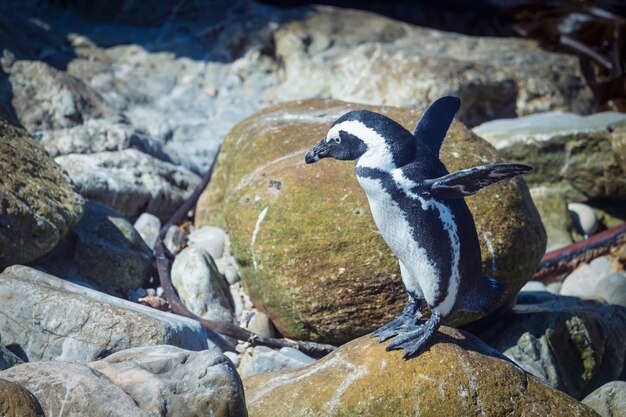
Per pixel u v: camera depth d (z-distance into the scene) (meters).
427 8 14.75
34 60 10.56
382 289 7.16
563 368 7.66
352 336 7.37
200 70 11.84
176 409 5.17
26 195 7.41
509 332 7.73
